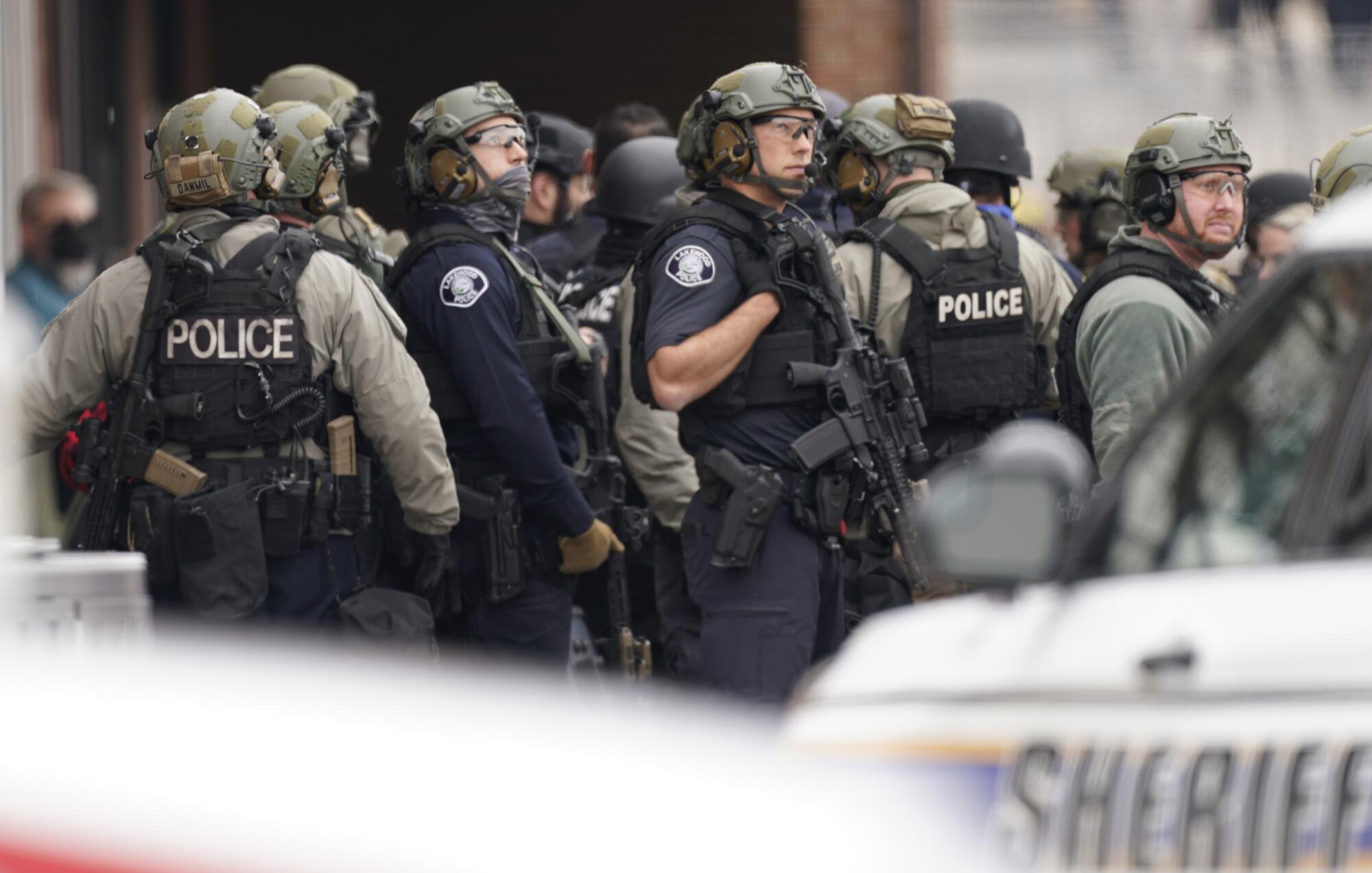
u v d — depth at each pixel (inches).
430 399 762.2
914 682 348.8
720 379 717.9
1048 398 882.1
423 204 784.3
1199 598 328.8
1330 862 283.6
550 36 2117.4
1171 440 369.1
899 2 1924.2
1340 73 2253.9
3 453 314.0
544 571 785.6
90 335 674.8
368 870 257.8
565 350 791.1
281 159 781.3
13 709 264.2
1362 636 299.1
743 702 727.7
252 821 253.6
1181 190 749.9
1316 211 842.8
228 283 671.1
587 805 289.4
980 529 347.9
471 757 292.0
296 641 682.2
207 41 2150.6
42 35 1567.4
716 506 733.9
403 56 2146.9
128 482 672.4
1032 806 313.3
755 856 303.9
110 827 247.4
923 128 839.7
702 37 2069.4
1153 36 2322.8
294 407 676.1
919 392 819.4
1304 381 349.1
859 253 829.2
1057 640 335.9
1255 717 298.2
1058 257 1040.2
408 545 743.7
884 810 322.7
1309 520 333.4
